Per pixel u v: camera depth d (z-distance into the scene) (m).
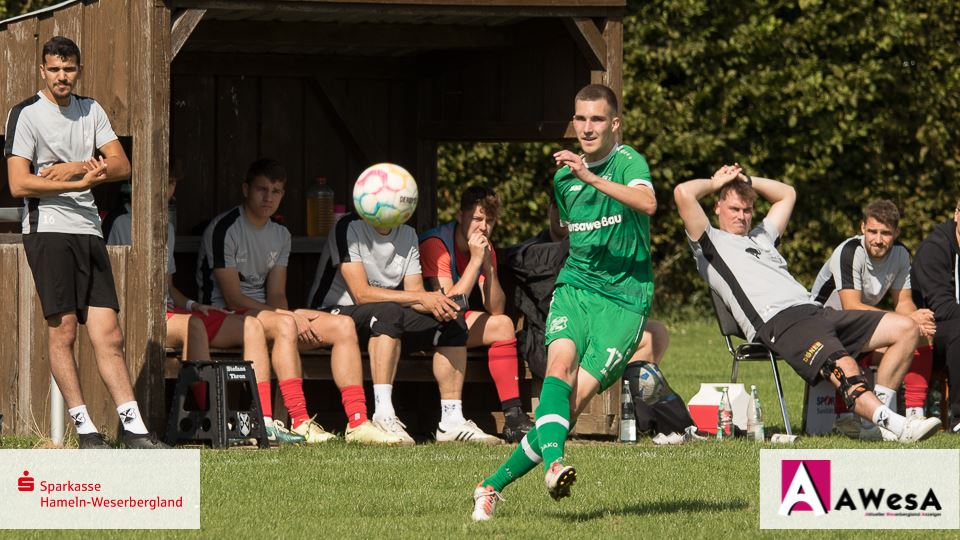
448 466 29.19
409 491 25.91
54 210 30.00
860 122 75.31
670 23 72.88
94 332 30.55
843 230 75.56
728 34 73.50
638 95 72.69
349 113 42.88
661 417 35.06
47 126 30.02
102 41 33.53
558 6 35.22
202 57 41.25
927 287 37.94
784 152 75.12
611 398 35.50
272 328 34.22
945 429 38.22
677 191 35.38
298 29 39.66
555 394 23.12
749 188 35.59
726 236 35.44
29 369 35.00
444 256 37.16
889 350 35.38
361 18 38.69
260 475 27.58
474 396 39.56
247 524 22.67
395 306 34.62
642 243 24.33
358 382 34.22
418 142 43.78
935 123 75.81
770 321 34.50
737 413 36.16
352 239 35.81
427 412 40.19
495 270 36.62
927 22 75.50
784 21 75.50
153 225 32.38
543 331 36.25
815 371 33.62
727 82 73.62
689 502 25.09
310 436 33.78
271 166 36.22
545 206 71.12
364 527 22.39
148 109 32.16
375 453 31.52
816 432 36.25
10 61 36.06
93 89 33.97
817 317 34.34
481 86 41.56
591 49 35.53
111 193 40.00
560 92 38.09
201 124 41.41
